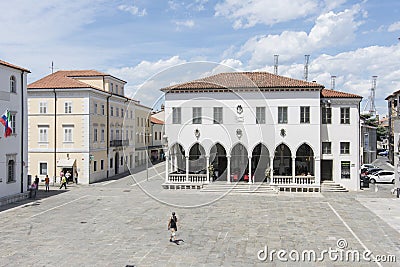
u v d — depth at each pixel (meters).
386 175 48.41
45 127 47.97
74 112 47.59
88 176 47.44
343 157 41.00
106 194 39.19
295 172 41.88
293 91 40.03
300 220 27.27
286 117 40.12
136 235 23.23
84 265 18.05
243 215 28.86
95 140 49.56
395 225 25.73
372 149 75.38
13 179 35.25
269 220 27.25
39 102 47.94
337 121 40.94
